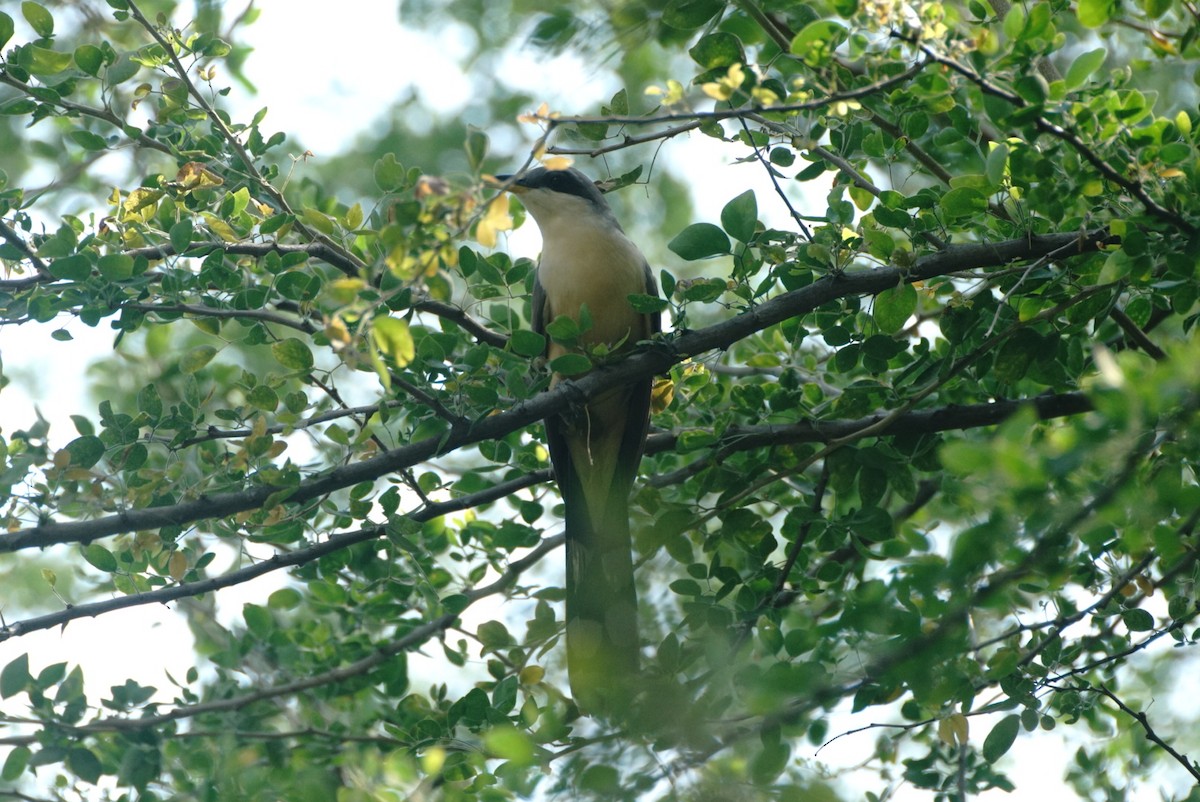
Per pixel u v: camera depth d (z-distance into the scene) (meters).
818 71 6.55
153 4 11.99
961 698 6.81
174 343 13.09
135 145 8.95
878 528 8.00
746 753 5.82
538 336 7.67
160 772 8.30
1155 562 7.57
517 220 10.59
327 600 9.39
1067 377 7.73
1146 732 7.56
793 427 8.34
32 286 7.71
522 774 6.52
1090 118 6.30
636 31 8.23
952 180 7.26
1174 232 6.82
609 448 9.35
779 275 8.02
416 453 7.97
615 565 8.24
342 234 8.59
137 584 8.28
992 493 4.86
